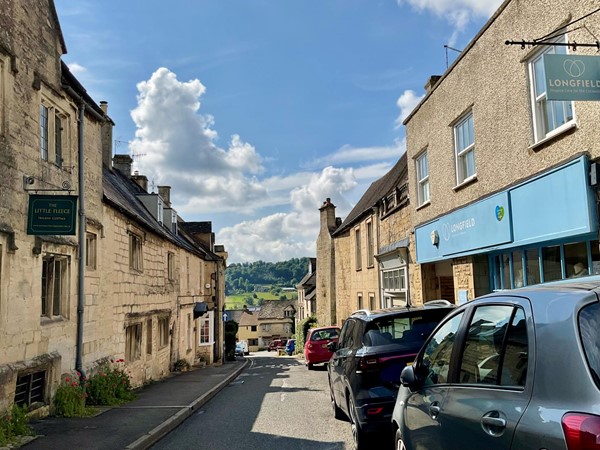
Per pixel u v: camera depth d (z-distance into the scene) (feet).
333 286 105.91
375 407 19.84
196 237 117.19
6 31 25.09
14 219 25.41
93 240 37.27
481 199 32.71
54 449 21.89
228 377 56.95
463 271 36.88
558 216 24.71
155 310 54.75
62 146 32.73
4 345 24.27
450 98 38.04
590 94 20.38
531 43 22.63
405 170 57.88
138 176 88.48
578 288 9.12
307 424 27.73
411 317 22.16
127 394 37.76
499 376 9.91
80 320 33.14
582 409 7.51
